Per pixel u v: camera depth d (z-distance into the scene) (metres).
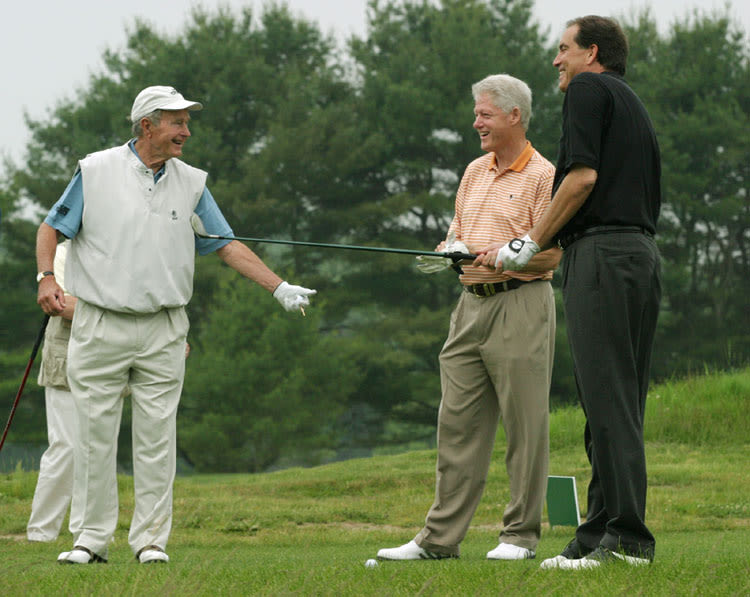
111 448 16.58
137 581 11.63
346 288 95.88
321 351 90.62
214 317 90.94
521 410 16.16
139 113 16.42
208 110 97.69
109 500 16.58
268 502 28.53
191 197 16.89
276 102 99.25
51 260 16.73
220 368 87.75
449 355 16.69
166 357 16.73
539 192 16.53
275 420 87.50
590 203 13.21
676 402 42.53
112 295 16.27
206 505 27.02
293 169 94.38
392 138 97.00
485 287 16.22
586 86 13.18
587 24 14.00
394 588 11.46
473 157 96.25
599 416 13.02
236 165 97.94
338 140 94.62
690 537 20.62
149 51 101.12
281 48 105.12
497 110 16.56
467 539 21.75
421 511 27.20
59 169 97.75
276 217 94.12
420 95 94.56
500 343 16.16
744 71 98.31
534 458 16.22
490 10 102.50
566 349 87.56
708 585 10.98
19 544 20.14
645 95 97.12
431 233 98.81
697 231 96.75
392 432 100.00
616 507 12.95
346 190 97.06
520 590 10.94
